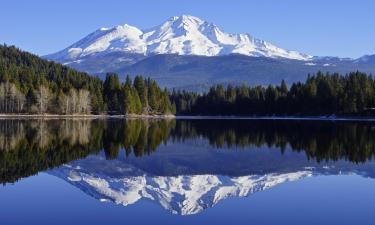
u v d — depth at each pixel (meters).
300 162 37.72
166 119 150.62
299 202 22.72
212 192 25.48
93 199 23.14
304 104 160.75
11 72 165.12
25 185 26.34
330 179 29.45
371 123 108.69
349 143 53.41
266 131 78.00
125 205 22.00
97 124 100.44
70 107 156.50
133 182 28.44
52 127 83.62
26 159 37.09
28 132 68.00
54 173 30.58
